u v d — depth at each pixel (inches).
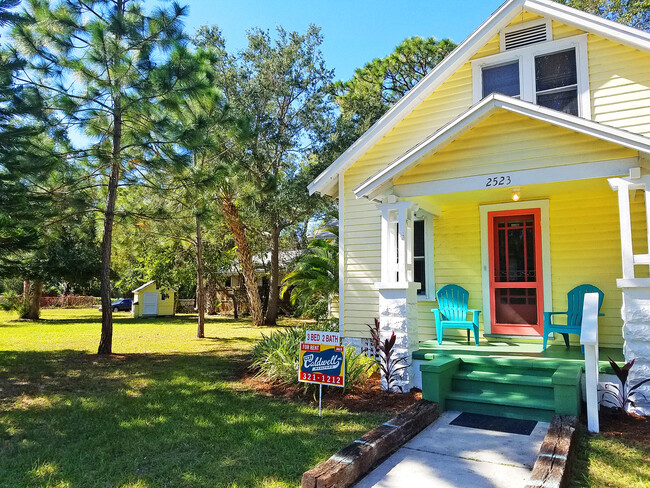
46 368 307.9
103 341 370.3
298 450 159.5
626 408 198.1
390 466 148.9
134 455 155.9
